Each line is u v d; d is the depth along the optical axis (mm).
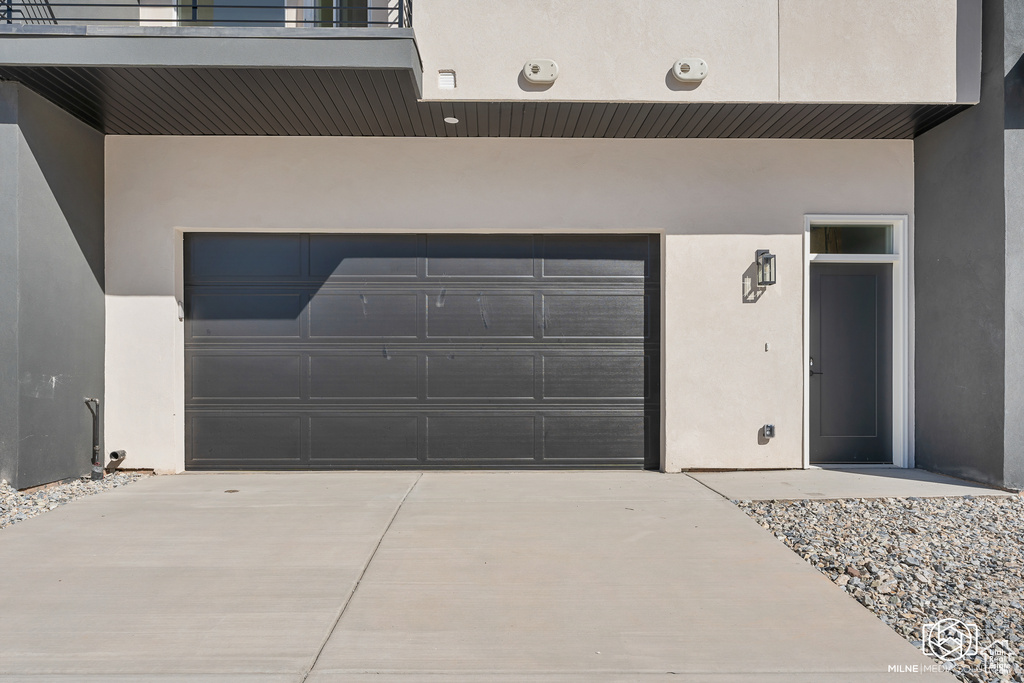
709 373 7328
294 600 3777
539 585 4012
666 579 4105
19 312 5945
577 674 2986
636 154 7293
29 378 6090
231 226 7246
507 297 7461
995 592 3902
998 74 6168
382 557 4496
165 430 7207
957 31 6277
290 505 5855
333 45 5492
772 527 5191
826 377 7543
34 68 5523
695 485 6629
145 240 7207
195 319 7414
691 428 7328
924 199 7215
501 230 7324
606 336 7488
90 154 6918
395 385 7457
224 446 7426
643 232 7430
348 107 6367
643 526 5207
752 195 7328
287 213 7242
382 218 7270
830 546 4695
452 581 4070
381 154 7258
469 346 7461
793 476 7027
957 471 6820
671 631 3406
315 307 7430
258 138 7227
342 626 3455
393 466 7449
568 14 6133
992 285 6289
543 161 7281
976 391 6527
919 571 4207
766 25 6195
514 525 5234
